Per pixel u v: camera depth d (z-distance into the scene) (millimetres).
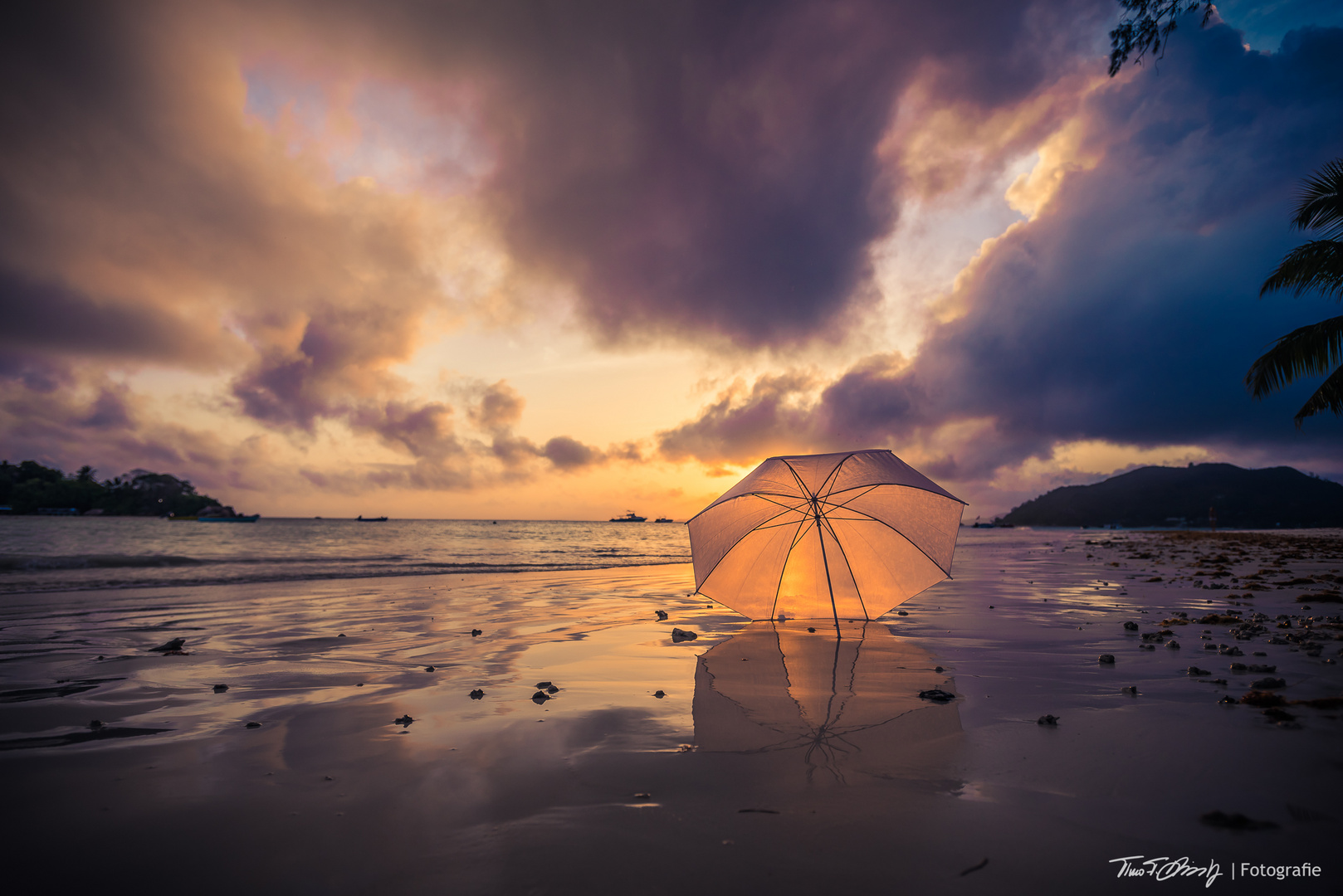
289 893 1881
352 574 15195
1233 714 3459
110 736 3443
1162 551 21719
